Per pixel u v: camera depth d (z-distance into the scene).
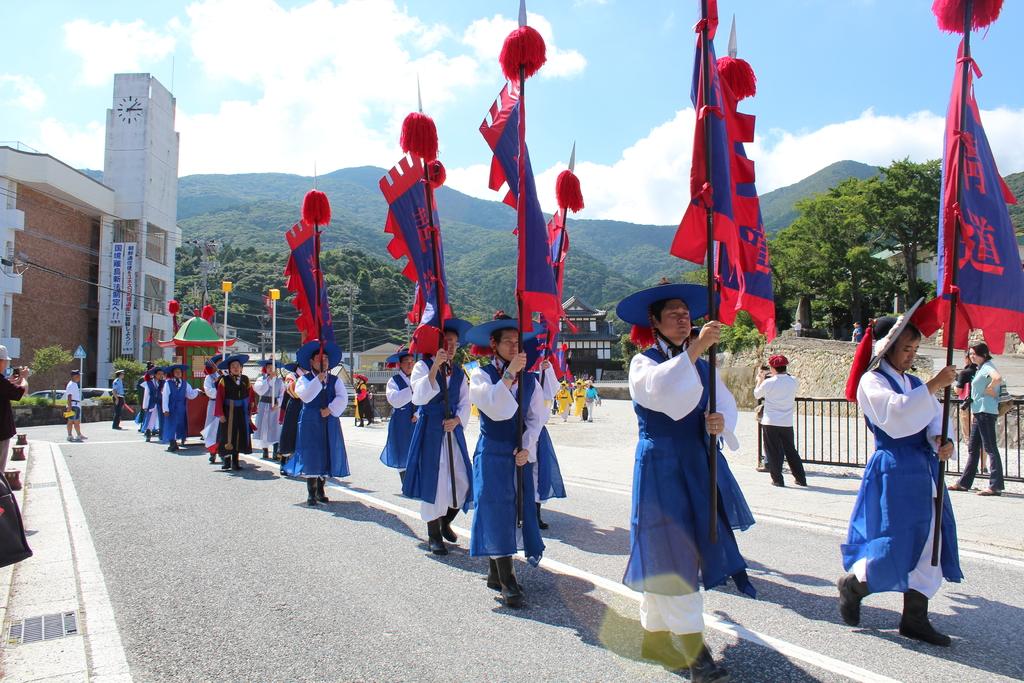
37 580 5.41
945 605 4.72
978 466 9.92
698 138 4.16
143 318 46.38
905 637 4.12
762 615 4.54
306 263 9.48
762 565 5.73
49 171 39.19
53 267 42.47
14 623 4.54
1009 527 6.86
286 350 76.12
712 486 3.58
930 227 39.84
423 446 6.29
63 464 12.44
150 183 47.22
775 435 9.65
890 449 4.14
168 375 15.23
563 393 26.67
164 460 13.24
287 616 4.61
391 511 8.13
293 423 11.23
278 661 3.89
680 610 3.57
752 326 37.84
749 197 5.43
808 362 28.38
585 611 4.67
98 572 5.62
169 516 7.84
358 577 5.48
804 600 4.84
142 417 19.83
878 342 4.29
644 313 4.02
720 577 3.59
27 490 9.55
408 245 6.45
